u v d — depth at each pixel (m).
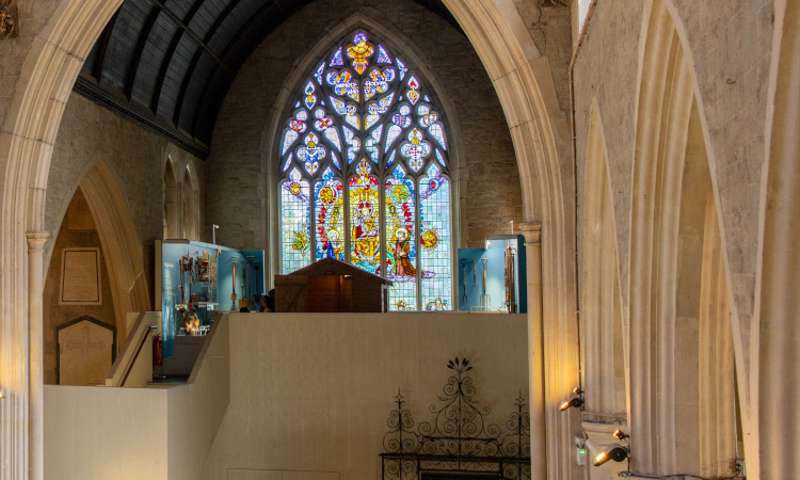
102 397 11.97
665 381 6.22
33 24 10.51
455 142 21.95
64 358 18.28
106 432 11.90
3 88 10.48
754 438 3.38
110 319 18.23
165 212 20.08
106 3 10.70
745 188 3.42
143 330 15.17
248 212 22.12
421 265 22.22
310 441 13.91
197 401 12.73
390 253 22.31
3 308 10.38
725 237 3.71
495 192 21.64
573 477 9.63
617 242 6.77
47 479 11.99
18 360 10.43
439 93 22.12
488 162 21.72
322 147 22.70
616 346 8.91
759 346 3.26
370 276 16.19
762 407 3.31
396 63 22.67
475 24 10.09
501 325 13.59
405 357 13.77
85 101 15.38
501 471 13.18
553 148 9.76
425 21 22.20
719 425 6.25
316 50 22.41
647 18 5.05
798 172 3.02
